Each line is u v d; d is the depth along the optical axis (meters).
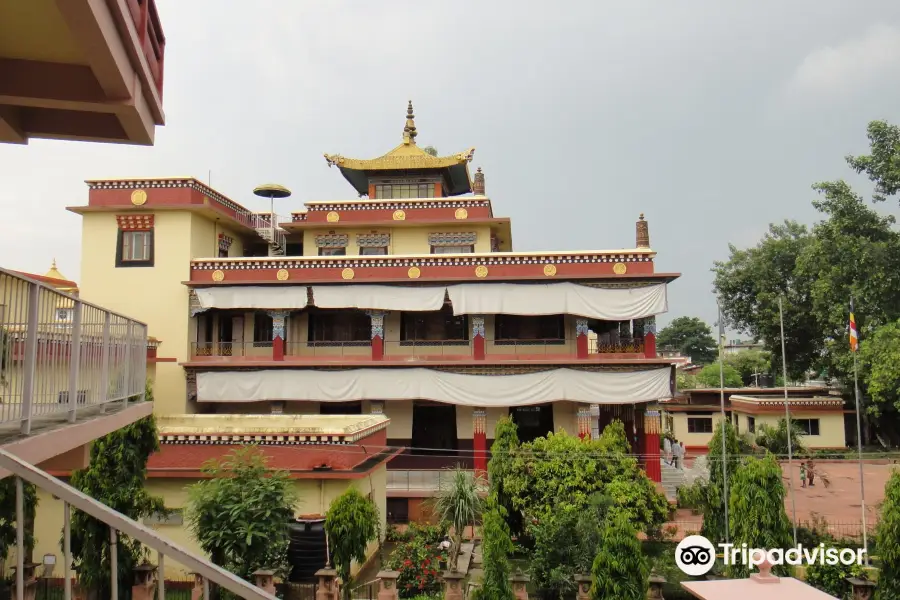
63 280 29.84
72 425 7.48
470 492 19.38
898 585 14.34
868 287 34.41
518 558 19.77
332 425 22.03
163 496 17.23
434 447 30.14
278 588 14.48
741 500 15.88
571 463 19.95
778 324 41.28
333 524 14.68
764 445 35.75
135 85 6.09
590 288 27.38
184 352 28.23
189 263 28.58
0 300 6.31
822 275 36.66
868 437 42.62
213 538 13.12
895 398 32.84
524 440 29.52
